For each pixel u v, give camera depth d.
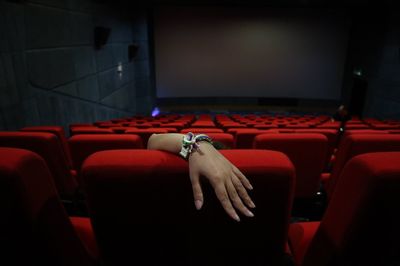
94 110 6.20
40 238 0.56
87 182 0.63
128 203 0.66
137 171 0.61
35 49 4.03
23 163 0.50
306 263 0.77
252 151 0.66
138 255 0.75
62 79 4.82
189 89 10.73
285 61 10.30
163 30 10.09
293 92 10.65
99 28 6.05
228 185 0.56
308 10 9.70
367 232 0.58
